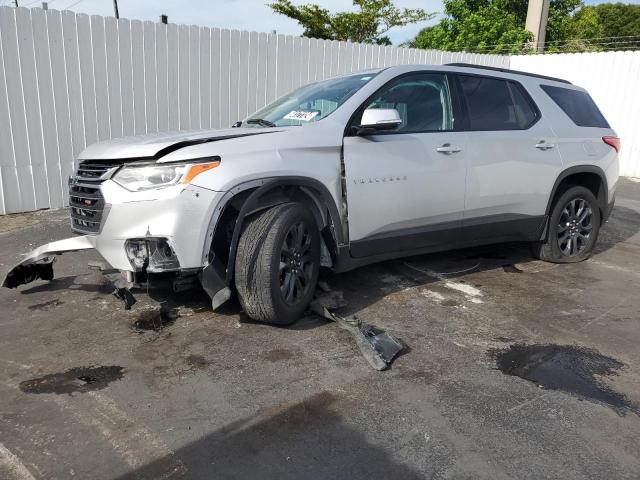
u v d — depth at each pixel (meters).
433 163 4.20
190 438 2.45
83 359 3.18
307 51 9.55
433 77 4.43
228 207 3.44
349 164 3.80
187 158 3.16
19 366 3.10
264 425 2.56
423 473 2.24
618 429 2.58
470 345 3.46
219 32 8.37
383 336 3.46
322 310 3.76
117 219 3.21
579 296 4.42
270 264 3.34
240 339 3.44
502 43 19.62
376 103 4.07
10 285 4.11
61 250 3.63
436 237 4.39
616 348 3.47
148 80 7.83
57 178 7.36
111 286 4.38
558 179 5.02
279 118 4.27
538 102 5.07
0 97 6.73
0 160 6.88
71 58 7.14
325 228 3.83
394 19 23.00
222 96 8.62
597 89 12.35
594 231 5.48
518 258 5.49
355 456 2.35
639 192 10.09
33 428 2.52
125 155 3.25
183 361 3.16
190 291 4.20
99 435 2.47
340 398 2.80
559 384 2.99
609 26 40.62
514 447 2.42
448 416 2.66
